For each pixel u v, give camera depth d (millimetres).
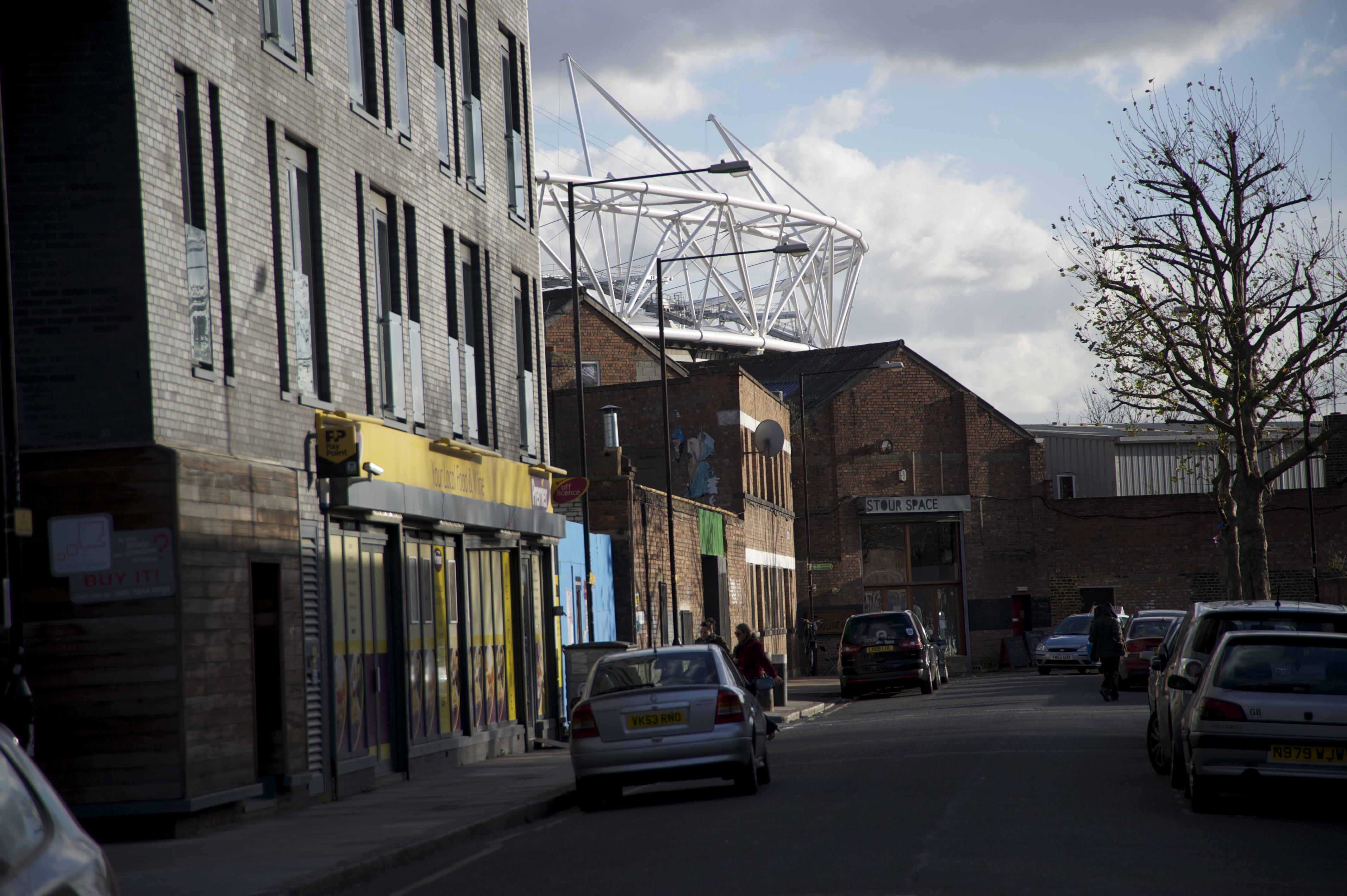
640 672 16391
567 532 30750
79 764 13695
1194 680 14906
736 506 50000
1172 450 73562
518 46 27359
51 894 4281
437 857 12695
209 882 10906
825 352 66688
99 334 13984
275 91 17328
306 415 17484
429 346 21766
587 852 11930
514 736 24984
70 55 14125
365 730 18828
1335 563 63562
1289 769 12766
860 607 60688
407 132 21578
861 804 14062
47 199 14055
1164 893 8789
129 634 13789
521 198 27047
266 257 16781
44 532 13844
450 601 22453
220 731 14469
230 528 14969
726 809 14609
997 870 9688
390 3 21422
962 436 63906
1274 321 37281
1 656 13719
